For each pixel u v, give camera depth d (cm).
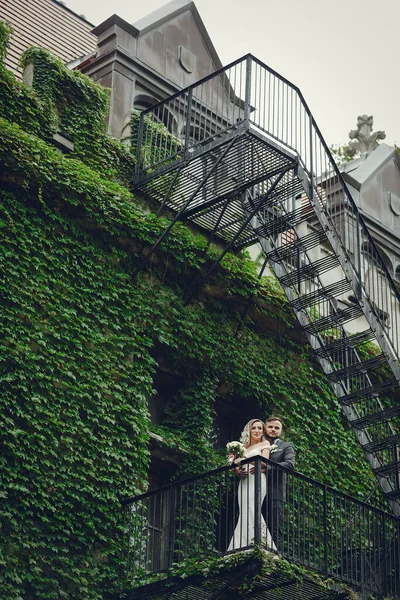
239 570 1343
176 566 1386
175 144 1816
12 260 1487
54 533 1388
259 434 1492
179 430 1645
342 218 2114
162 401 1675
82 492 1436
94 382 1502
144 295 1636
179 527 1459
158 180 1703
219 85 2012
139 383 1561
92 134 1723
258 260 1861
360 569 1571
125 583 1416
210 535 1555
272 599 1460
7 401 1402
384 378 1967
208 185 1695
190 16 2041
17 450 1388
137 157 1748
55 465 1420
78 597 1375
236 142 1600
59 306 1512
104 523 1439
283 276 1723
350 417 1661
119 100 1862
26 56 1739
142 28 1936
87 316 1542
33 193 1543
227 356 1720
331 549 1524
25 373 1434
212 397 1678
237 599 1444
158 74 1933
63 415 1455
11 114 1631
